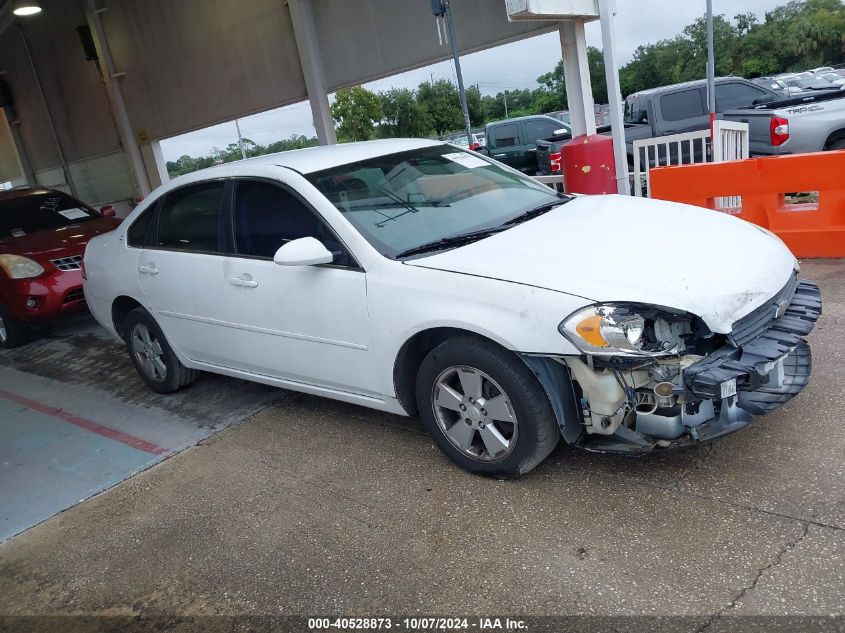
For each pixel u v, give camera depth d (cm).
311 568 291
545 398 300
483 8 854
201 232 446
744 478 297
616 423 287
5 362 725
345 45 1038
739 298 282
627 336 268
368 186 385
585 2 691
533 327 284
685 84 1118
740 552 254
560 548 274
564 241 326
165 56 1316
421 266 327
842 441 311
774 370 299
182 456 425
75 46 1495
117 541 342
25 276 711
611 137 739
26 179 1897
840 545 249
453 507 316
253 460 401
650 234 325
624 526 280
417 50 948
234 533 329
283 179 391
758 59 5656
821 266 556
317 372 389
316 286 367
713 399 267
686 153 1116
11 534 370
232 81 1214
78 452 461
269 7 1095
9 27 1623
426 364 332
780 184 579
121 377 607
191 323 464
